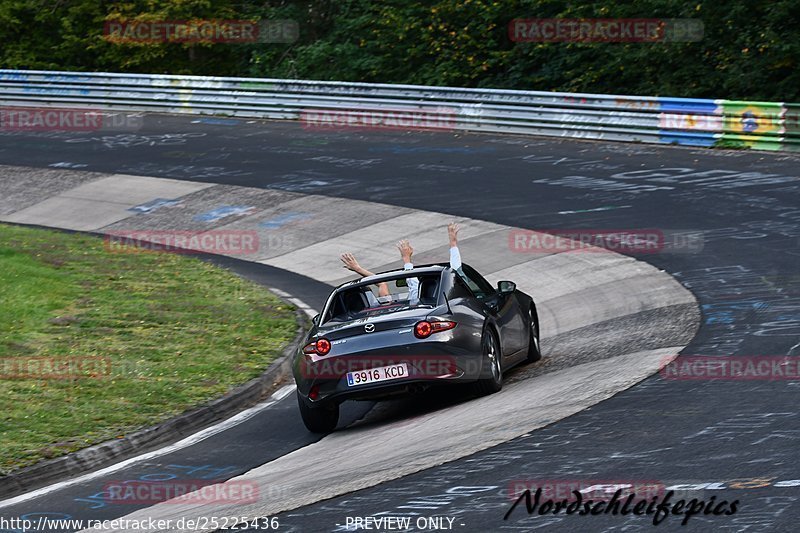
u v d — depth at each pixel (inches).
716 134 2957.7
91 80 4488.2
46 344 1681.8
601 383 1132.5
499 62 4446.4
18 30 5472.4
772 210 2191.2
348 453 1052.5
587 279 1914.4
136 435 1235.2
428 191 2792.8
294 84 4040.4
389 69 4813.0
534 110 3398.1
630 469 807.7
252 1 5502.0
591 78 4131.4
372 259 2369.6
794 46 3582.7
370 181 2979.8
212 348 1673.2
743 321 1396.4
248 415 1359.5
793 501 691.4
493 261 2160.4
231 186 3117.6
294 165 3282.5
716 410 949.2
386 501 812.0
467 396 1251.2
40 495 1051.3
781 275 1681.8
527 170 2903.5
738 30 3873.0
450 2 4616.1
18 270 2206.0
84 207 3125.0
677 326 1435.8
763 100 3722.9
